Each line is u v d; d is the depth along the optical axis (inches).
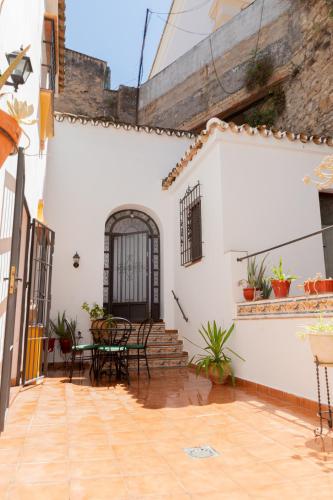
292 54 350.6
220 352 208.4
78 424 129.2
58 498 75.6
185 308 290.8
